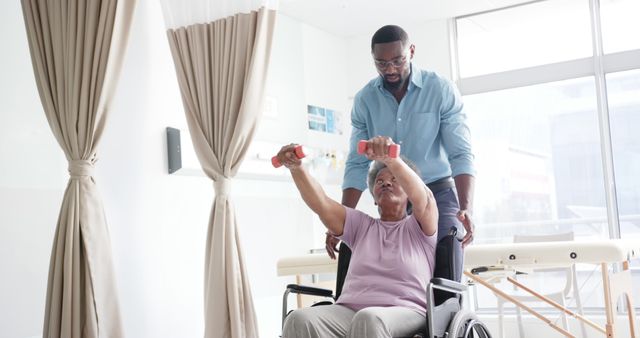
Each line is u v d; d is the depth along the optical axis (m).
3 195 3.39
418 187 2.36
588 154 5.52
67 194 3.51
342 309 2.35
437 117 2.95
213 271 3.94
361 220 2.56
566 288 4.50
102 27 3.63
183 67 4.16
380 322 2.10
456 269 2.49
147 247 4.10
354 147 3.16
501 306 4.70
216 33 4.09
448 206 2.87
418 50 6.13
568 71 5.57
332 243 2.81
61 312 3.42
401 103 2.96
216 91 4.07
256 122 4.06
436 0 5.55
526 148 5.78
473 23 6.02
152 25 4.31
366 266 2.44
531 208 5.73
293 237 5.50
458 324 2.21
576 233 5.56
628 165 5.36
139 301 4.02
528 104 5.79
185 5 4.16
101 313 3.52
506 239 5.82
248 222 5.05
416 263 2.42
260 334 5.05
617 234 5.35
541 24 5.74
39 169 3.57
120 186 3.96
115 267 3.88
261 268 5.12
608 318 2.99
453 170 2.88
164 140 4.30
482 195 5.93
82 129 3.54
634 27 5.39
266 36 4.06
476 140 5.98
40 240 3.54
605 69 5.45
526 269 3.67
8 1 3.55
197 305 4.44
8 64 3.50
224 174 4.02
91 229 3.52
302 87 5.79
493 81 5.89
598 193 5.47
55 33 3.60
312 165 5.76
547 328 5.21
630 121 5.36
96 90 3.60
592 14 5.50
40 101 3.62
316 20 5.88
